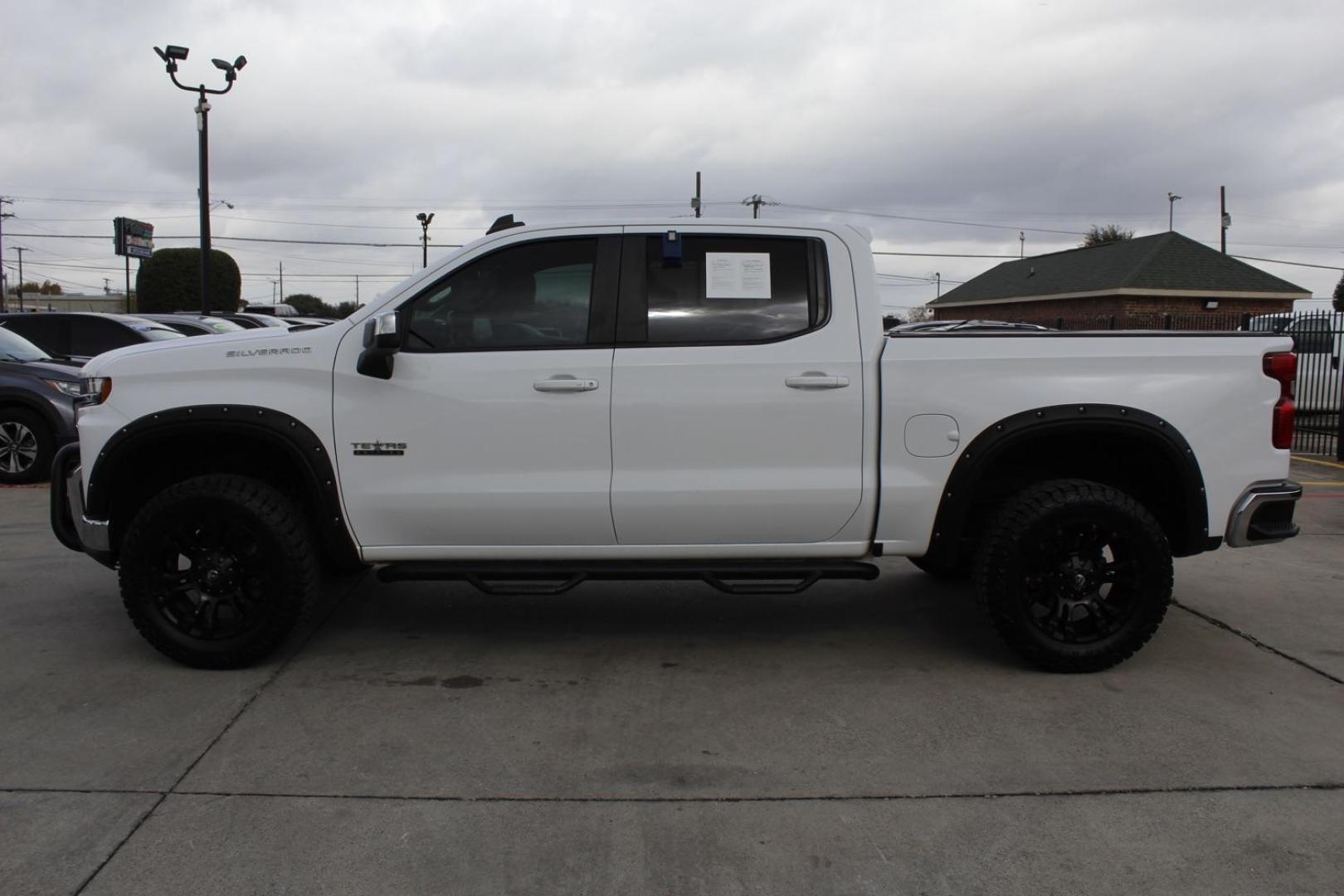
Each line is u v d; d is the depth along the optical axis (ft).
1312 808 10.38
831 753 11.69
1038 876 9.16
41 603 17.44
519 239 13.99
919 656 15.10
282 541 13.69
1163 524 14.73
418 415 13.61
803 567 14.06
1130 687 13.76
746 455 13.65
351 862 9.32
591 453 13.62
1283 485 14.08
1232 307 106.52
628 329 13.75
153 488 15.06
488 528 13.83
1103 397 13.64
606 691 13.66
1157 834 9.88
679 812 10.30
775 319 13.85
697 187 122.72
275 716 12.69
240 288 103.14
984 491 15.03
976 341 13.75
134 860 9.30
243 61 65.67
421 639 15.89
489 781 10.96
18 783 10.80
